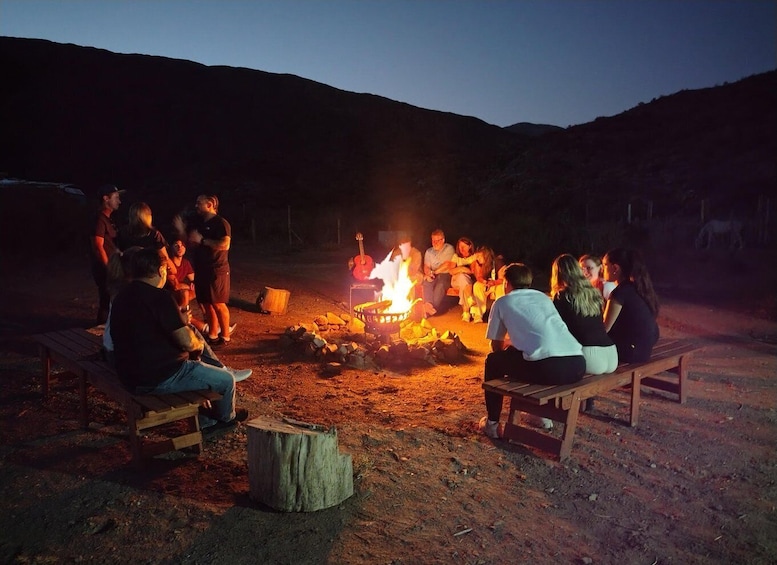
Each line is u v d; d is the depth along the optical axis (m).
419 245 19.53
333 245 20.45
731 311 9.95
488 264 8.97
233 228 26.17
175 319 4.24
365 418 5.17
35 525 3.53
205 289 7.25
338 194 36.03
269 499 3.70
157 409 3.95
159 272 4.31
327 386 6.04
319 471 3.67
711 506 4.07
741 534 3.80
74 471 4.15
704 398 5.86
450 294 9.40
